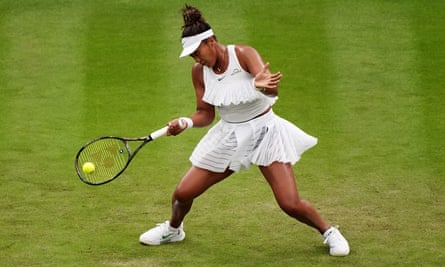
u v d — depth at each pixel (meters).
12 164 29.23
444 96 34.25
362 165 29.16
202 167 22.62
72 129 31.98
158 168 29.11
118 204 26.36
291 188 22.27
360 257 22.59
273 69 36.38
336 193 27.08
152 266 22.25
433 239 23.67
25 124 32.34
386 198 26.62
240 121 22.27
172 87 35.09
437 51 37.75
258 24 40.09
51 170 28.84
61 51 38.00
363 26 39.88
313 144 22.89
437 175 28.30
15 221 25.11
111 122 32.50
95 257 22.81
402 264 22.17
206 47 21.42
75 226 24.80
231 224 24.94
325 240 22.78
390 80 35.50
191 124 22.47
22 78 35.84
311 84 35.31
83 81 35.62
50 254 23.00
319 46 38.22
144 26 40.03
